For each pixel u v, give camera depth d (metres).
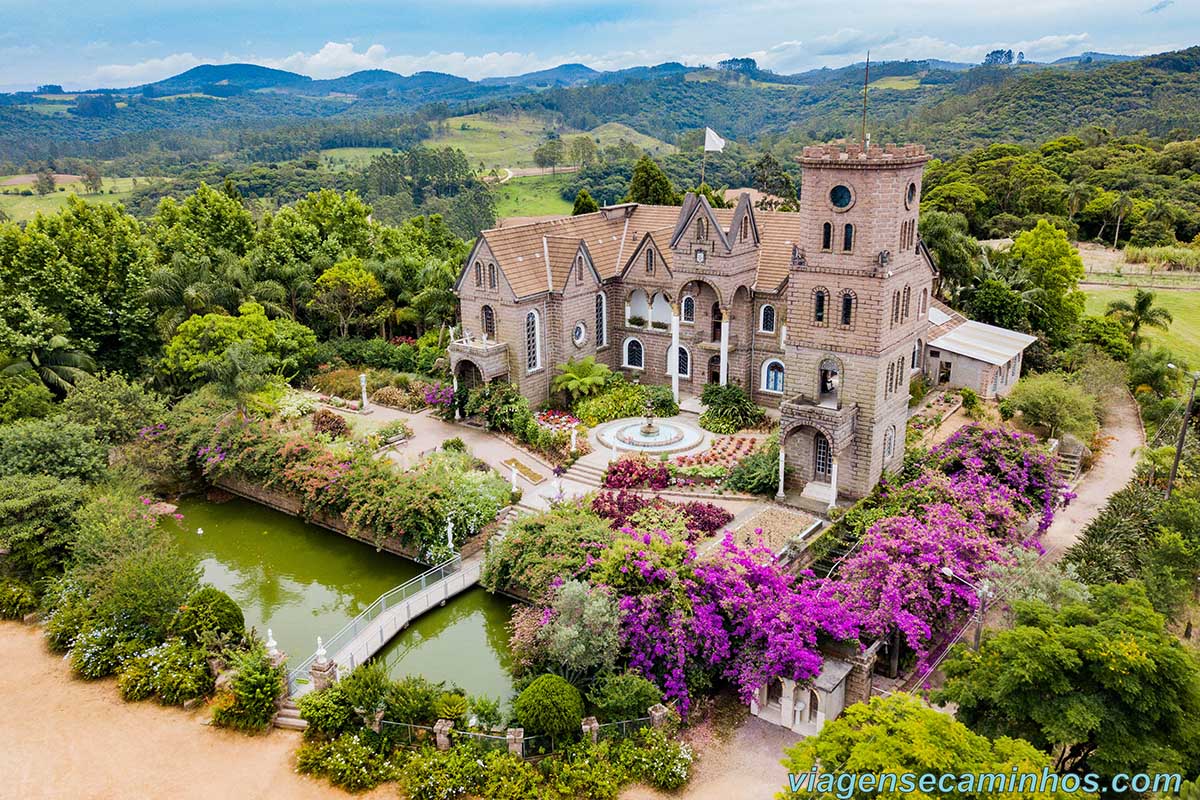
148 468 51.34
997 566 33.19
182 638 36.28
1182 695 24.42
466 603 41.66
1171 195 116.94
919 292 45.25
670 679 32.72
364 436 55.06
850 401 43.47
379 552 46.56
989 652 27.48
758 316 56.34
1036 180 116.50
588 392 58.81
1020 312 66.50
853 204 40.47
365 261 78.25
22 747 31.55
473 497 44.94
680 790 29.39
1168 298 89.56
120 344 66.31
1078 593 30.73
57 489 43.00
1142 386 64.56
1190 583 36.84
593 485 48.84
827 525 42.50
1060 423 52.50
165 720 33.38
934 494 40.56
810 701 32.41
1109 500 44.78
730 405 55.09
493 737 31.02
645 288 60.66
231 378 54.69
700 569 34.44
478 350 56.59
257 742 32.31
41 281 61.66
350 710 32.12
